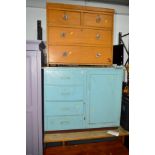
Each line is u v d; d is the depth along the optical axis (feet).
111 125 5.92
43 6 6.85
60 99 5.41
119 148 5.55
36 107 5.01
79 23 5.62
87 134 5.72
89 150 5.41
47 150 5.36
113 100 5.84
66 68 5.33
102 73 5.65
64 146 5.68
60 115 5.48
